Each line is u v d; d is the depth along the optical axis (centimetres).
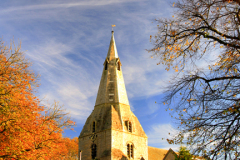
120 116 6225
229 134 1856
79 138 6334
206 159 1898
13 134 2452
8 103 2492
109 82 6700
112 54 7162
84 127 6450
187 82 2069
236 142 1842
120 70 7019
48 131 2916
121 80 6862
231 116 1870
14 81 2641
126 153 5869
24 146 2506
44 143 2783
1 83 2520
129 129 6206
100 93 6656
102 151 5750
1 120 2416
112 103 6412
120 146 5803
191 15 2080
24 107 2598
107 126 5931
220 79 1941
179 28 2138
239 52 1919
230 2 1869
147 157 6284
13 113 2453
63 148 3117
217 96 1927
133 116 6625
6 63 2647
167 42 2177
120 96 6562
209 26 2008
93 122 6253
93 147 5959
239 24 1917
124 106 6500
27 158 2439
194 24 2091
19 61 2764
